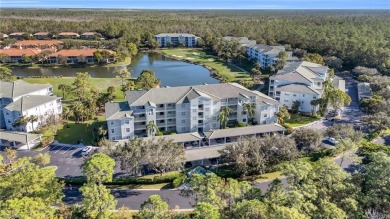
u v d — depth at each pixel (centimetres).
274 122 10300
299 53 19575
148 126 9138
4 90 10262
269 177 7444
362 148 8331
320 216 4653
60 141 9300
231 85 10488
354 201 4944
